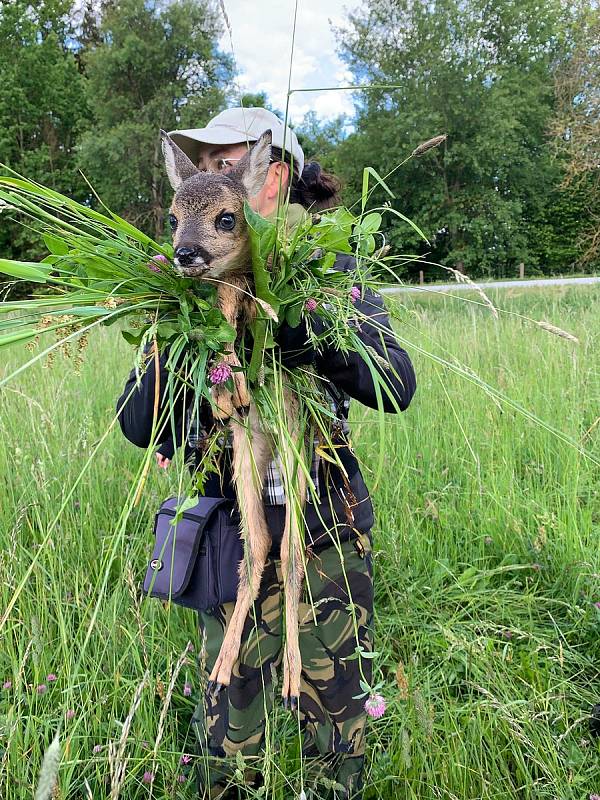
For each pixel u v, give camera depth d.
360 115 30.16
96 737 2.22
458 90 28.31
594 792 2.19
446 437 4.25
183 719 2.61
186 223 1.67
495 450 4.22
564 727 2.43
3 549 3.00
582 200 28.86
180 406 2.00
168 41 25.42
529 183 29.94
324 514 2.06
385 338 2.05
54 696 2.34
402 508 3.56
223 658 1.93
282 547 1.93
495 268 29.16
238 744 2.14
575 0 24.38
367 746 2.44
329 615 2.12
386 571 3.24
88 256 1.62
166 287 1.66
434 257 30.44
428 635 2.91
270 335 1.72
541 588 3.36
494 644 2.95
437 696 2.55
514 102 28.89
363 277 1.80
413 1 28.73
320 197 2.47
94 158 24.67
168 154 1.95
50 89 27.94
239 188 1.75
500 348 5.36
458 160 29.06
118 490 3.74
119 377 5.23
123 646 2.55
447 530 3.57
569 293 9.20
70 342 1.53
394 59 29.34
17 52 28.03
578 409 4.43
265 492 2.10
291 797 2.23
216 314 1.63
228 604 2.11
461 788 2.16
